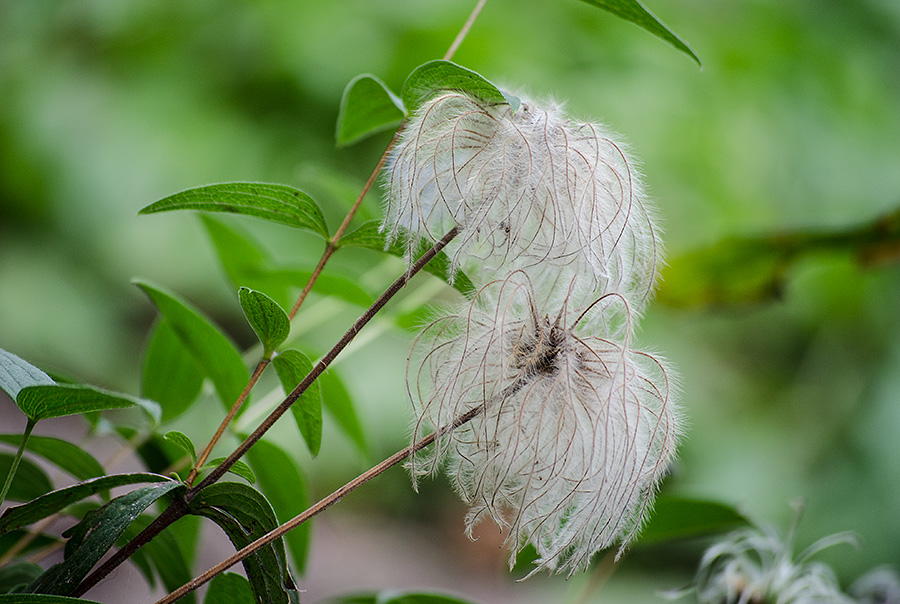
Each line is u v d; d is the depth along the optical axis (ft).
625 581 3.90
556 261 1.60
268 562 1.61
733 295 2.67
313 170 2.06
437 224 1.62
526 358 1.61
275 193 1.65
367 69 4.42
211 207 1.67
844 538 1.99
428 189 1.60
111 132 4.48
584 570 1.63
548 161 1.59
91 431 1.86
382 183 1.65
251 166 4.45
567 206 1.59
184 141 4.46
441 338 1.63
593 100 4.53
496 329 1.61
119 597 2.34
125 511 1.58
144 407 1.56
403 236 1.64
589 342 1.62
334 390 1.92
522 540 1.63
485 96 1.61
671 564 3.99
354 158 4.51
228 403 1.84
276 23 4.51
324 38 4.46
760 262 2.59
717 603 1.97
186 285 4.50
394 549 4.27
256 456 1.83
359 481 1.59
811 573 1.98
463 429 1.61
